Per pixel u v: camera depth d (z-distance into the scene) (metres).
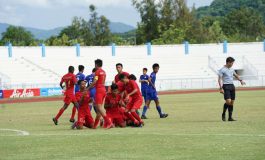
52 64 77.50
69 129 21.06
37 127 22.69
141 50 86.06
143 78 27.09
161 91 67.88
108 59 82.38
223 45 91.38
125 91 21.45
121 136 17.44
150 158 12.94
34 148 15.03
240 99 43.19
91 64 80.81
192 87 75.19
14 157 13.51
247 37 159.62
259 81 80.31
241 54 91.44
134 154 13.59
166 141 15.92
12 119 28.03
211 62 88.56
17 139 17.28
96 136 17.59
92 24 136.75
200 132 18.41
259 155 12.99
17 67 74.00
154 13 132.00
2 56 74.56
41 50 77.88
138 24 134.25
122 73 21.47
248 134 17.41
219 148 14.24
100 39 136.00
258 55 92.06
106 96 21.20
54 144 15.80
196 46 89.94
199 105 36.94
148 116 28.20
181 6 130.62
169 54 87.50
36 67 75.44
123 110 21.28
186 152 13.73
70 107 39.34
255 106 33.97
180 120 24.91
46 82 74.38
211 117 26.22
